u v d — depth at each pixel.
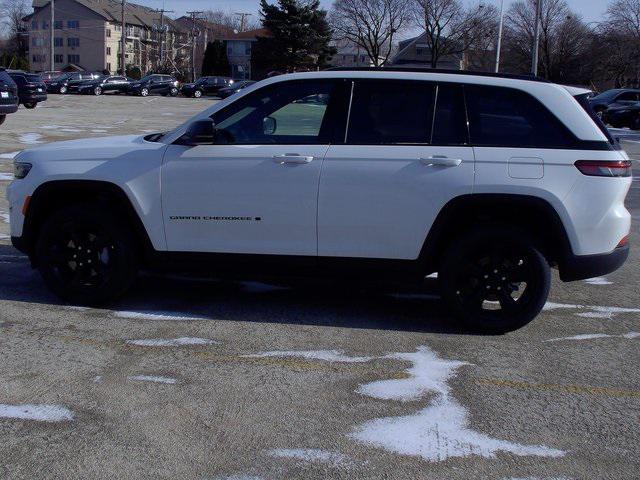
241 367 5.00
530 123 5.62
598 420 4.38
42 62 105.69
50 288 6.20
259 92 5.93
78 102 42.84
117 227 6.02
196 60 112.25
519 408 4.50
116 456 3.84
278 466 3.77
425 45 67.56
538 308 5.68
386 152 5.63
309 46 68.81
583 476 3.76
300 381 4.80
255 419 4.27
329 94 5.84
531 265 5.62
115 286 6.09
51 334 5.52
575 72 65.06
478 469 3.79
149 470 3.71
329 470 3.75
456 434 4.15
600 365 5.23
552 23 64.56
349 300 6.62
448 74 5.80
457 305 5.75
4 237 8.59
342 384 4.77
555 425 4.30
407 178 5.58
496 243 5.63
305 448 3.96
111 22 103.81
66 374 4.82
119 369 4.92
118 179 5.90
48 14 104.44
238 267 5.95
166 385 4.69
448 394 4.67
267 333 5.68
